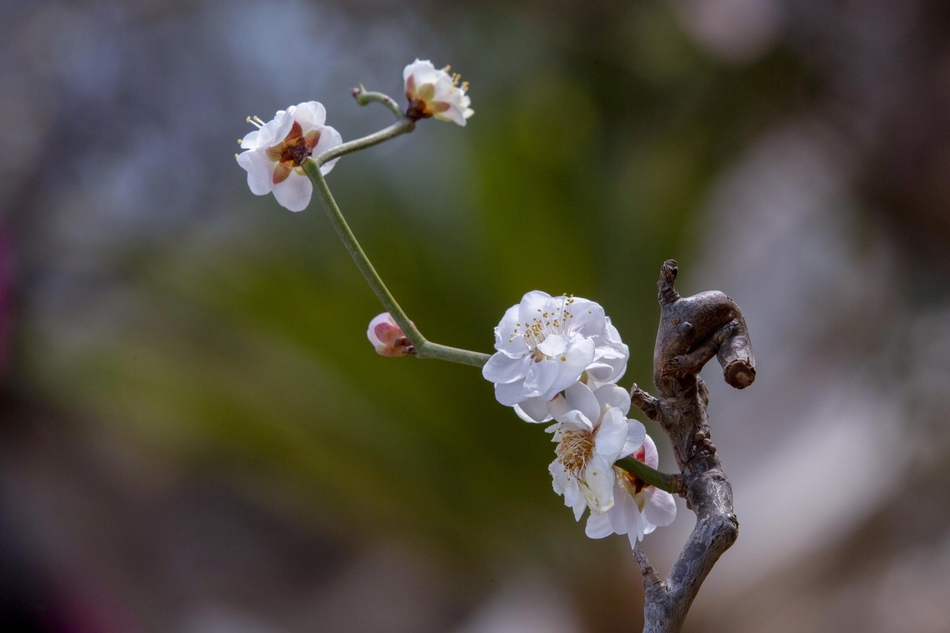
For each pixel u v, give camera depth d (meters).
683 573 0.60
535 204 1.36
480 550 1.25
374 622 1.94
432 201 1.32
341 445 1.20
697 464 0.61
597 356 0.61
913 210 1.56
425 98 0.66
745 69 1.60
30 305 1.56
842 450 1.58
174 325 1.30
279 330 1.23
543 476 1.19
